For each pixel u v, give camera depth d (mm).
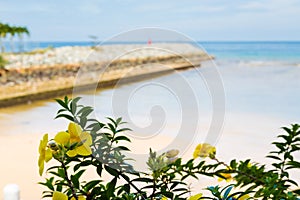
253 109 12734
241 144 8203
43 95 15680
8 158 7332
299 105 13336
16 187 2309
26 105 14336
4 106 13844
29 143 8594
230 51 58250
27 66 20328
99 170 820
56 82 19109
